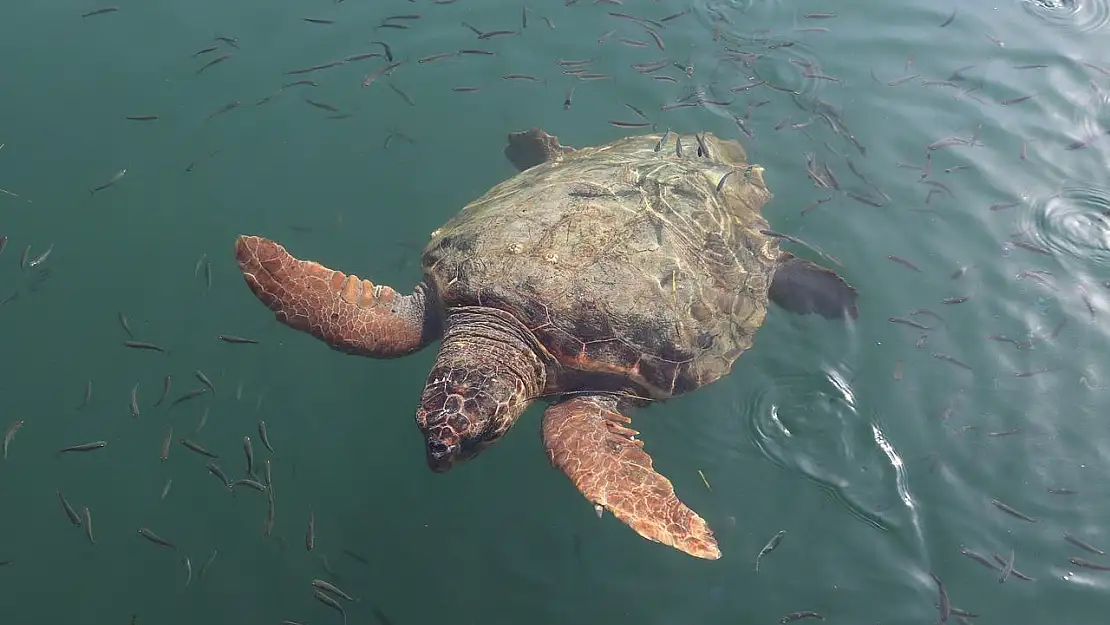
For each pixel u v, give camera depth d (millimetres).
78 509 1962
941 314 2195
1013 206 2383
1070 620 1779
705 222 2102
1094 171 2449
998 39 2832
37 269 2312
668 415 2078
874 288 2258
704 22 2898
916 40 2846
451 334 1957
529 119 2684
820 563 1855
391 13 2992
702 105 2648
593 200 2053
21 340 2203
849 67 2768
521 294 1925
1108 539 1867
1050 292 2205
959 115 2617
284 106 2691
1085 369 2084
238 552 1908
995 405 2043
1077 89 2656
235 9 3049
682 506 1774
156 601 1860
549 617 1828
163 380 2115
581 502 1979
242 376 2123
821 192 2457
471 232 2059
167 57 2867
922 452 1985
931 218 2377
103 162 2557
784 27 2893
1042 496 1923
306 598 1848
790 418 2045
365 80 2729
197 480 1987
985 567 1837
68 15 3059
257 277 2039
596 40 2861
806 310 2182
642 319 1918
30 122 2672
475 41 2879
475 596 1859
